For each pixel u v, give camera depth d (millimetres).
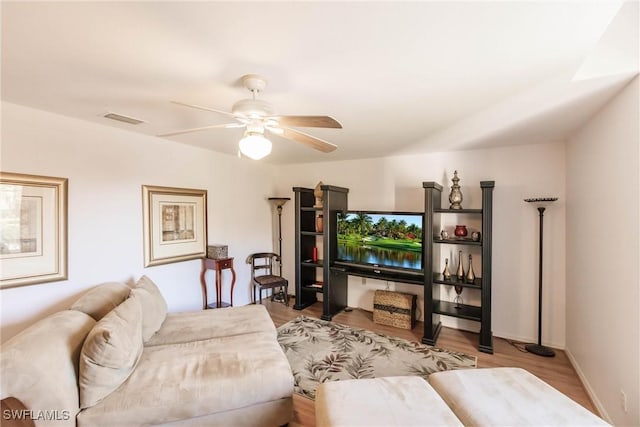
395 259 3660
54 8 1131
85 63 1580
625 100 1778
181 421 1720
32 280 2312
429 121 2521
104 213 2775
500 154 3410
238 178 4344
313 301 4648
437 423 1395
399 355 2957
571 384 2496
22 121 2254
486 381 1750
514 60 1523
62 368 1564
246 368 1919
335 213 4125
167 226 3346
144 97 2047
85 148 2627
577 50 1421
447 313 3275
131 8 1137
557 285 3137
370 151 3762
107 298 2303
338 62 1554
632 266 1701
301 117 1686
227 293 4184
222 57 1510
